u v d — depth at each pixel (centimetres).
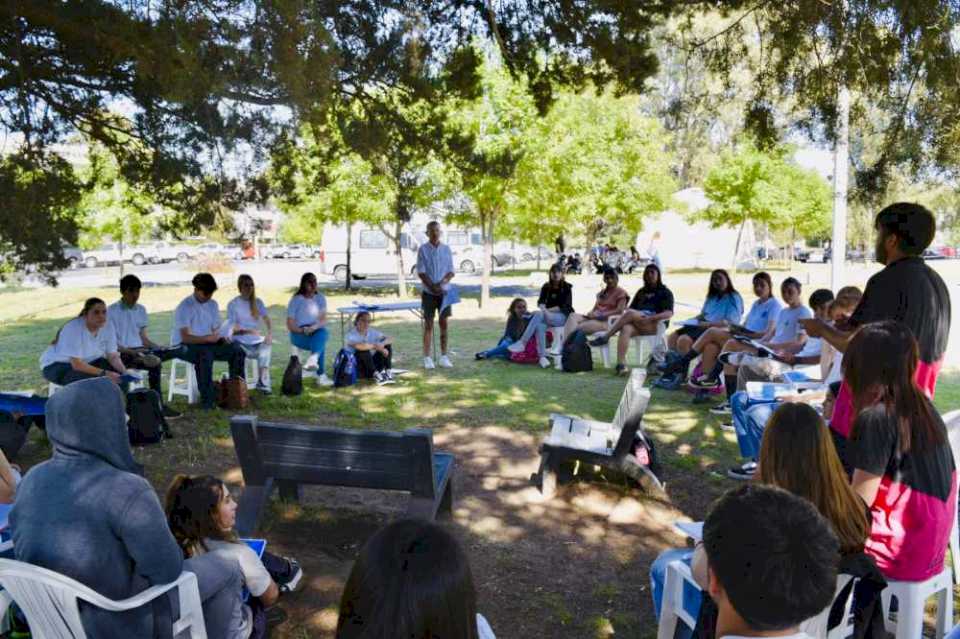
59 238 754
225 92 571
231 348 859
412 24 759
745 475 593
